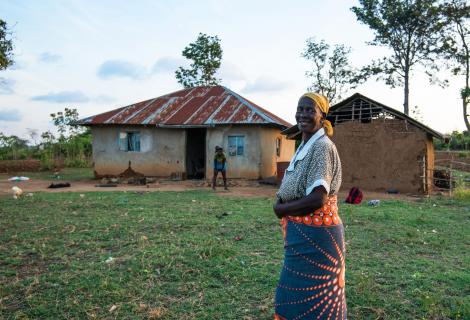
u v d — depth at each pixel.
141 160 20.80
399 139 15.40
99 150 21.06
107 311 4.11
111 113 21.80
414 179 15.12
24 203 11.07
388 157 15.54
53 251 6.20
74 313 4.05
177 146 20.42
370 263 5.66
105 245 6.50
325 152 2.33
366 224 8.36
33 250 6.18
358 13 33.62
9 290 4.59
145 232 7.41
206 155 19.88
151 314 3.99
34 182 18.66
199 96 23.08
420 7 31.09
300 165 2.40
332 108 16.75
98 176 21.05
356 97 16.14
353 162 16.14
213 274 5.13
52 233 7.32
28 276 5.09
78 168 28.69
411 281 4.91
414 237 7.21
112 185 17.27
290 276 2.45
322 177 2.28
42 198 12.17
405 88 34.28
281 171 17.34
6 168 25.64
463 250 6.50
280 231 7.53
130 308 4.16
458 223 8.77
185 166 20.39
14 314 4.02
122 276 5.02
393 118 15.73
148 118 20.78
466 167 29.08
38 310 4.09
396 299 4.39
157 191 14.81
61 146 29.55
